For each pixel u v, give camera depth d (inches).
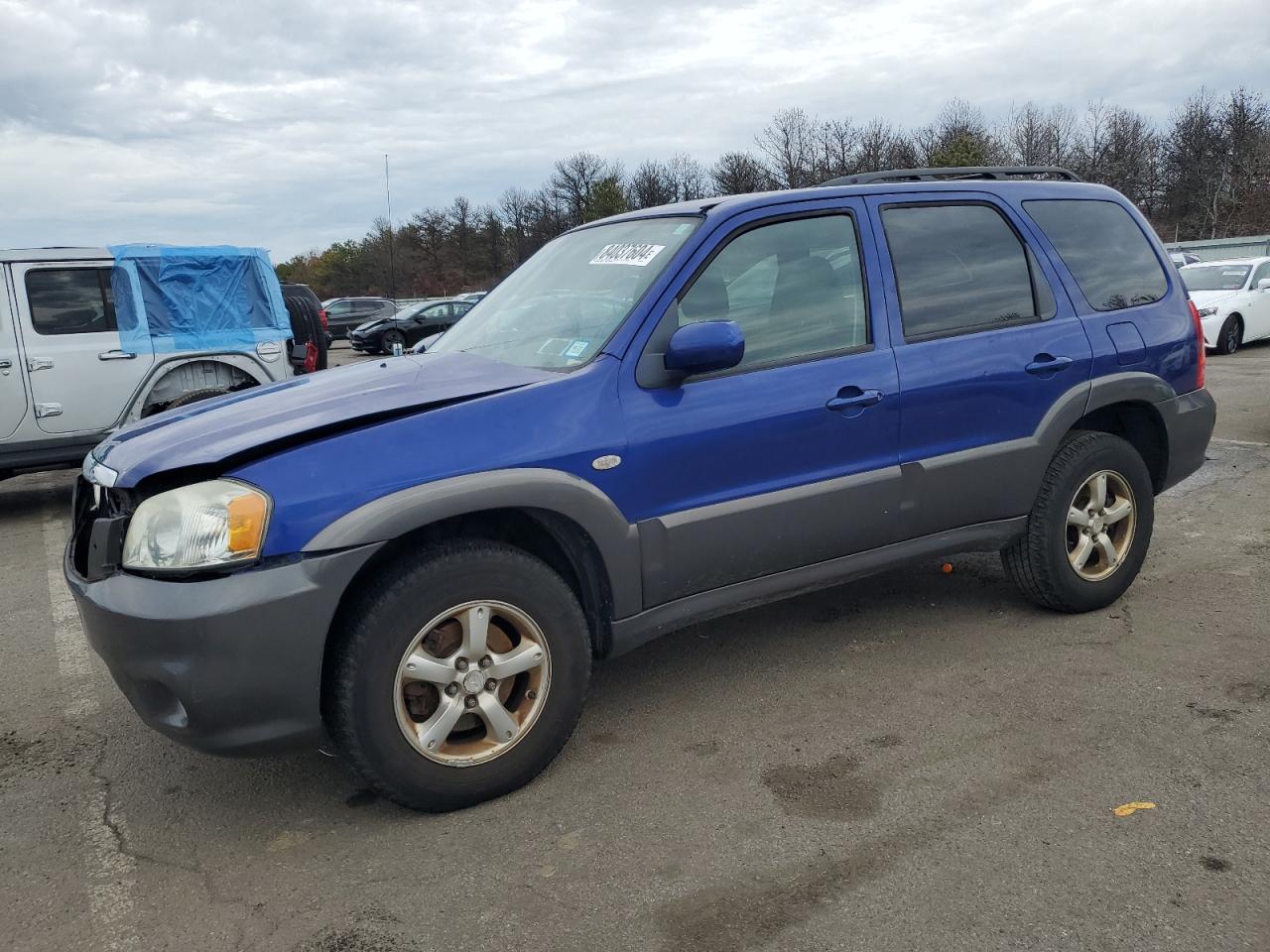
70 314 312.8
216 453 103.5
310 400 118.2
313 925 94.0
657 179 2605.8
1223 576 183.3
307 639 100.9
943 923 89.7
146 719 105.0
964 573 191.3
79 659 172.9
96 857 108.1
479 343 141.1
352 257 3132.4
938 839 103.0
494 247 2957.7
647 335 123.0
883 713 133.5
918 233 147.4
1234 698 132.5
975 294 150.3
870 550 141.6
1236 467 275.4
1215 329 556.7
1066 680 140.8
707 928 90.7
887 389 137.6
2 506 328.2
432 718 109.7
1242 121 1955.0
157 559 100.2
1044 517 156.7
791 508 130.7
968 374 144.7
